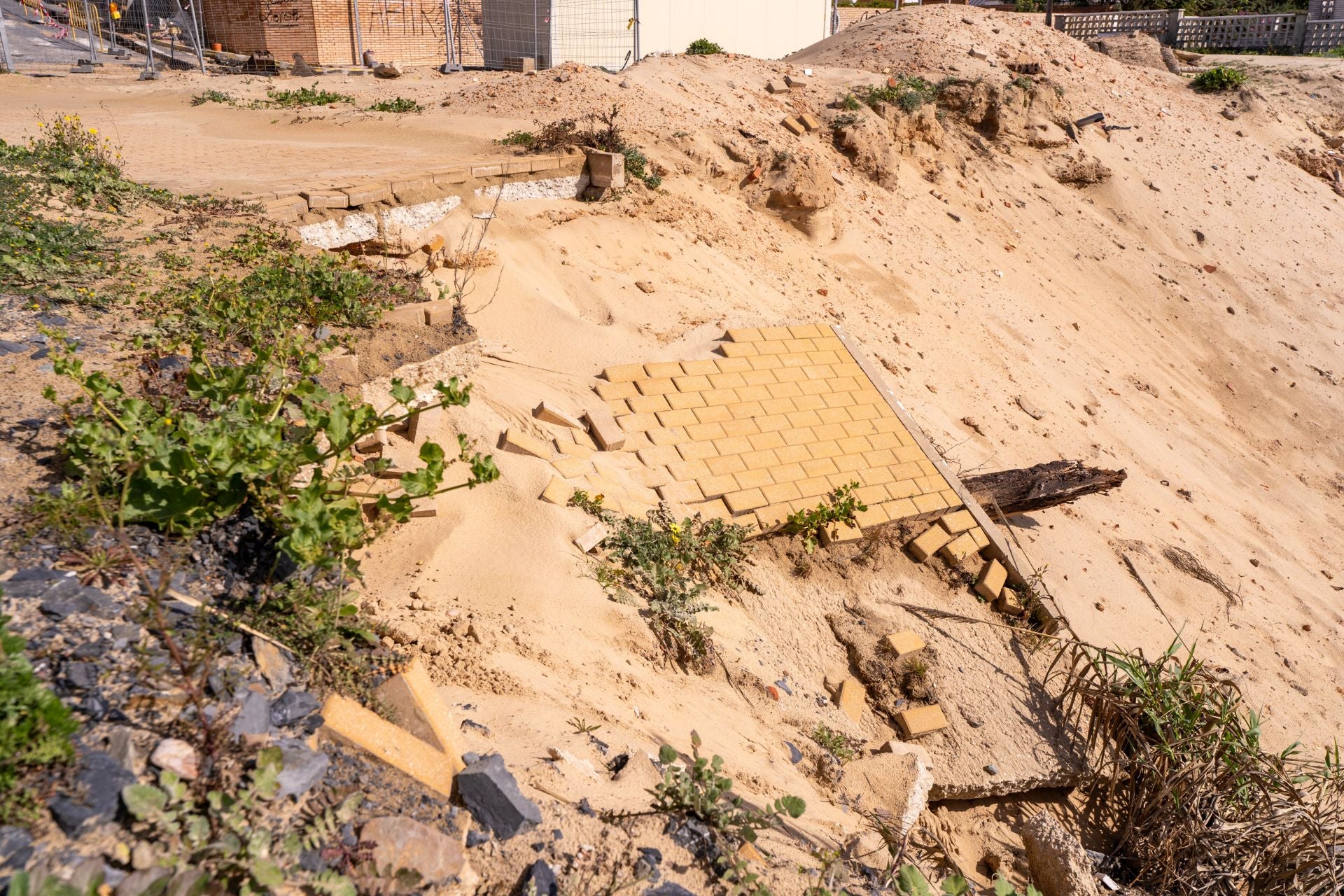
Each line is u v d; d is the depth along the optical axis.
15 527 4.02
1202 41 39.19
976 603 8.28
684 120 14.26
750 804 4.57
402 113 15.22
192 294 6.84
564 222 11.25
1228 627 10.17
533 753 4.22
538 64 22.27
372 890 3.04
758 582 7.52
